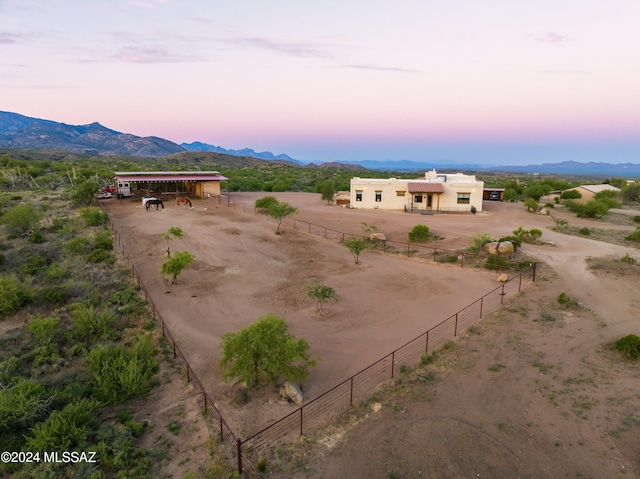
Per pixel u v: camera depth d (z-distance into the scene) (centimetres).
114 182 5672
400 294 2216
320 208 4950
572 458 998
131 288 2192
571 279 2259
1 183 5669
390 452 1038
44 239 2980
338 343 1667
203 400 1267
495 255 2647
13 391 1168
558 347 1517
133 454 1014
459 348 1560
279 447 1062
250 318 1923
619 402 1184
